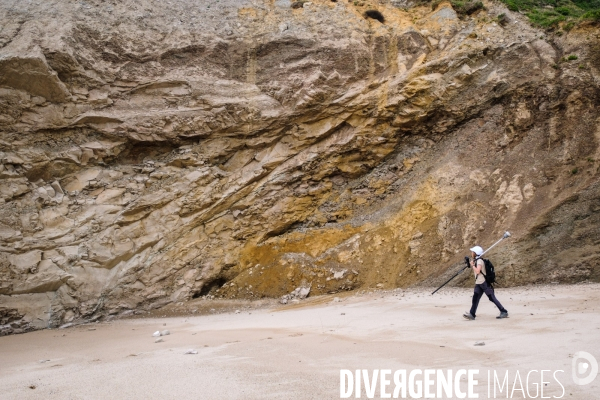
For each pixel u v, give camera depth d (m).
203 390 5.02
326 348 6.80
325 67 17.08
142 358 7.08
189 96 16.30
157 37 16.86
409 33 17.84
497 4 18.88
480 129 16.38
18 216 13.55
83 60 15.23
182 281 15.01
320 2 19.16
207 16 18.16
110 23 16.39
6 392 5.64
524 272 12.09
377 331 8.06
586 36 16.61
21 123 14.20
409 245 14.21
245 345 7.44
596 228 12.11
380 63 17.50
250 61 17.44
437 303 10.66
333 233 15.55
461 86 16.67
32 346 10.02
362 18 18.56
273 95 16.83
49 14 15.66
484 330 7.32
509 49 16.98
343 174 16.84
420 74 16.75
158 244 15.12
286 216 16.16
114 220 14.74
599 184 12.83
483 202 14.30
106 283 14.19
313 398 4.56
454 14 18.69
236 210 16.08
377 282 13.86
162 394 4.99
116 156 15.52
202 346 7.74
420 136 16.89
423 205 14.91
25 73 14.05
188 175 15.82
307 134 16.69
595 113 14.61
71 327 12.98
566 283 11.48
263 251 15.56
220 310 13.94
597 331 6.42
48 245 13.62
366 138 16.69
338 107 16.69
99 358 7.57
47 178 14.50
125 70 15.92
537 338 6.37
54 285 13.47
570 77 15.67
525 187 14.00
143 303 14.47
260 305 13.93
